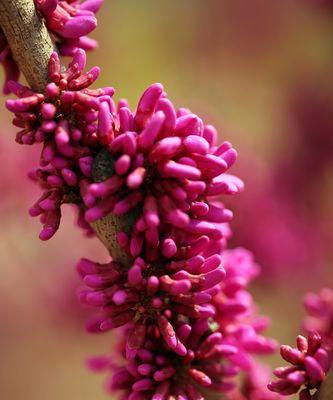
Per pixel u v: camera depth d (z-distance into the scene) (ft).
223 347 0.68
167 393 0.65
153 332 0.65
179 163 0.61
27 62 0.63
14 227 1.31
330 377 0.62
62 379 1.55
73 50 0.65
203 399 0.66
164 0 1.80
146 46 1.79
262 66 1.69
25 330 1.48
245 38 1.71
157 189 0.61
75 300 1.41
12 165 1.25
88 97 0.62
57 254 1.37
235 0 1.70
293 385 0.63
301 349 0.64
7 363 1.52
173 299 0.63
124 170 0.60
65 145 0.62
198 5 1.75
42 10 0.63
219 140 1.28
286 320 1.33
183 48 1.76
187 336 0.65
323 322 0.77
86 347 1.50
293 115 1.44
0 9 0.62
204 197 0.63
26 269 1.37
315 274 1.30
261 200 1.23
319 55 1.65
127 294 0.63
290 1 1.68
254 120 1.65
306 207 1.31
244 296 0.73
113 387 0.67
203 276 0.62
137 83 1.78
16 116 0.64
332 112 1.41
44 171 0.64
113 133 0.62
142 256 0.63
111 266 0.64
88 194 0.61
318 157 1.37
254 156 1.28
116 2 1.83
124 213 0.62
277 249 1.23
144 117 0.61
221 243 0.66
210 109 1.35
